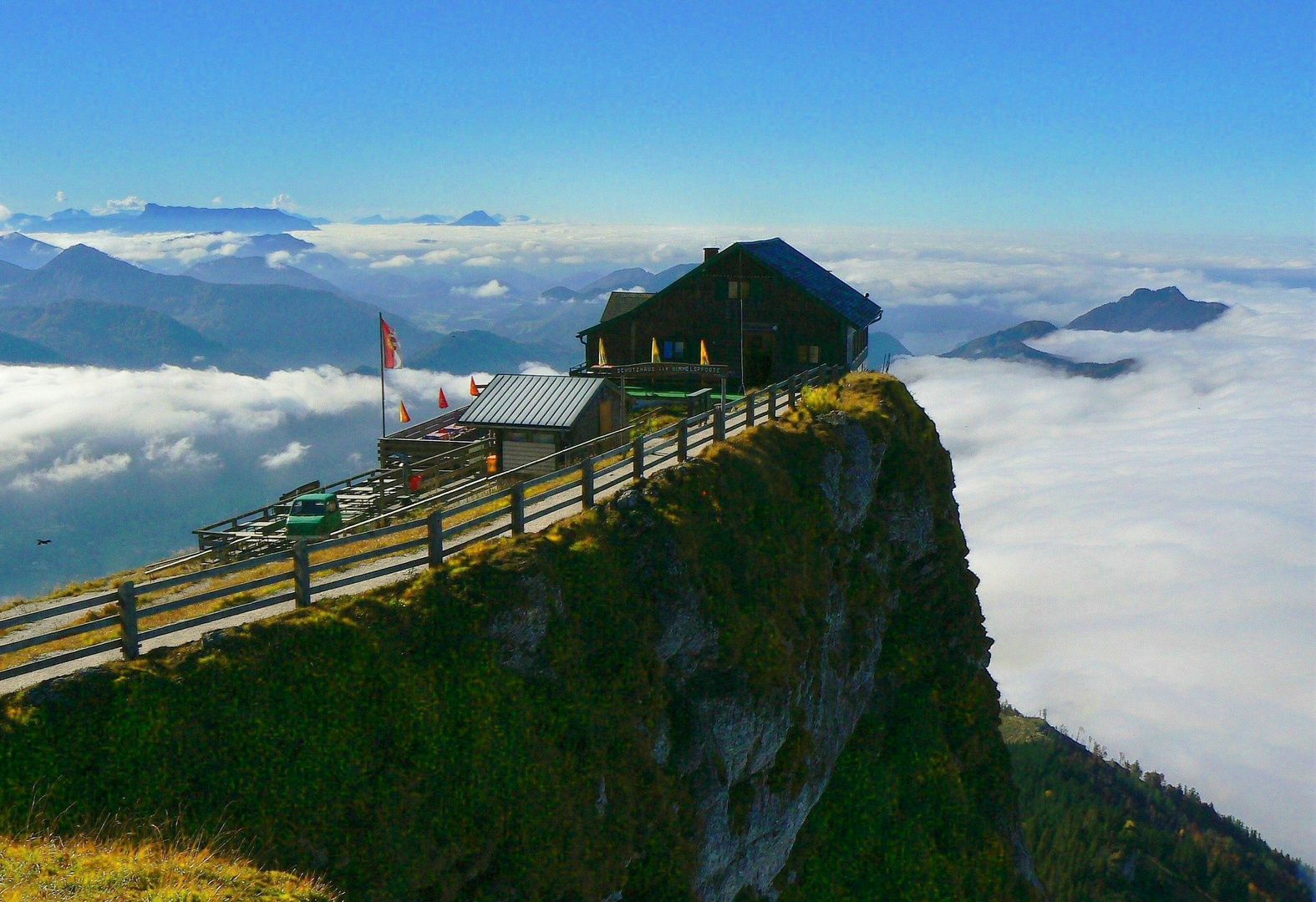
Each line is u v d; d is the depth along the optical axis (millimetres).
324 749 17562
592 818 20938
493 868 18859
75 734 15578
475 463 40500
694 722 24891
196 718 16578
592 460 26094
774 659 27375
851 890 31703
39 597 23531
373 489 38188
